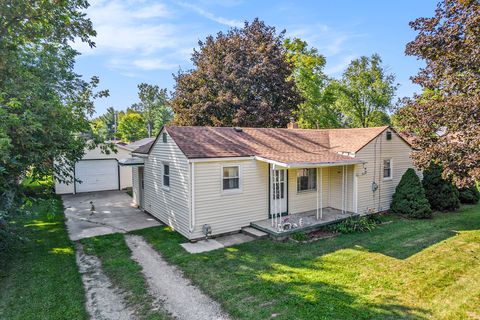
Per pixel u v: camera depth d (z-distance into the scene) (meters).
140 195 14.55
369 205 12.51
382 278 6.43
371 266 7.10
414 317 4.89
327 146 13.64
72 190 19.41
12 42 8.65
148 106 65.12
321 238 9.44
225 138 11.68
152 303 5.54
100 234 10.16
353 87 31.97
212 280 6.47
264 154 10.66
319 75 30.17
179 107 24.39
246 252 8.23
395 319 4.84
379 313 5.02
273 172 10.48
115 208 14.78
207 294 5.84
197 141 10.59
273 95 23.58
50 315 5.13
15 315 5.11
